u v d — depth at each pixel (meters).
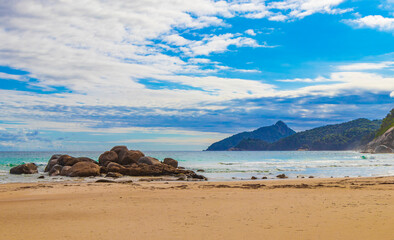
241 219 10.61
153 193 18.56
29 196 17.33
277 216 11.05
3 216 11.45
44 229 9.34
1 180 30.88
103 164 41.88
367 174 37.50
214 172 41.75
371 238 7.95
